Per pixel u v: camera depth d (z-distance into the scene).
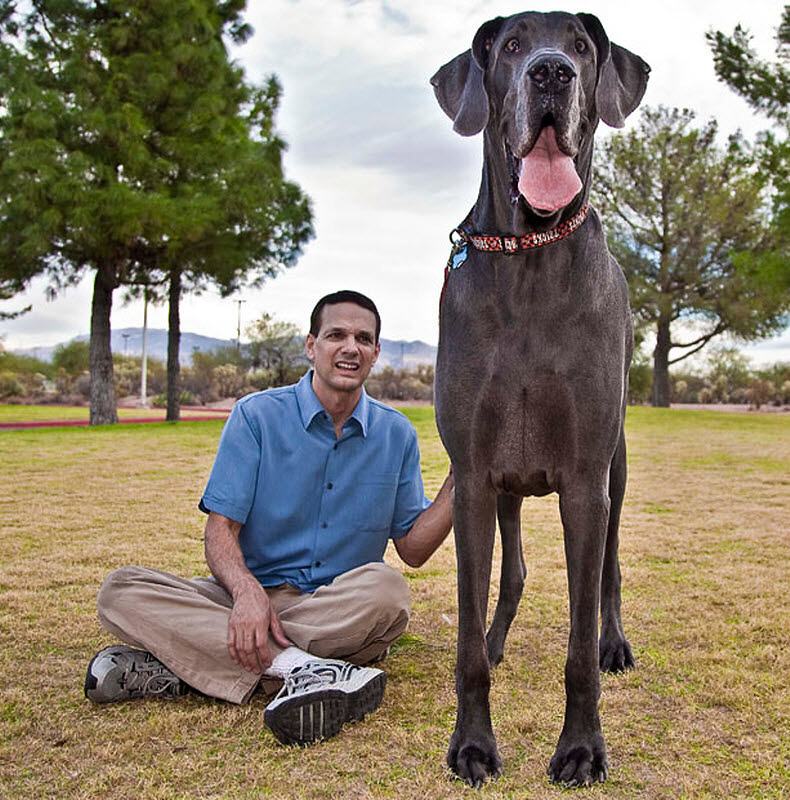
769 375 32.94
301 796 2.03
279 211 17.36
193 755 2.25
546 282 2.29
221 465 2.85
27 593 3.77
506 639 3.26
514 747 2.33
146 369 35.53
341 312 2.86
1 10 16.16
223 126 16.11
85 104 15.04
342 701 2.35
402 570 4.38
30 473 8.12
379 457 2.96
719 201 24.69
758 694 2.68
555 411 2.31
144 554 4.59
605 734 2.40
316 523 2.94
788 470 8.62
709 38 19.77
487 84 2.50
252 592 2.65
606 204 26.67
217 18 17.48
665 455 10.12
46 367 37.66
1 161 15.20
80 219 14.22
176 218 14.71
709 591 3.89
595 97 2.46
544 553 4.72
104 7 16.41
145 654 2.66
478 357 2.35
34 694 2.66
